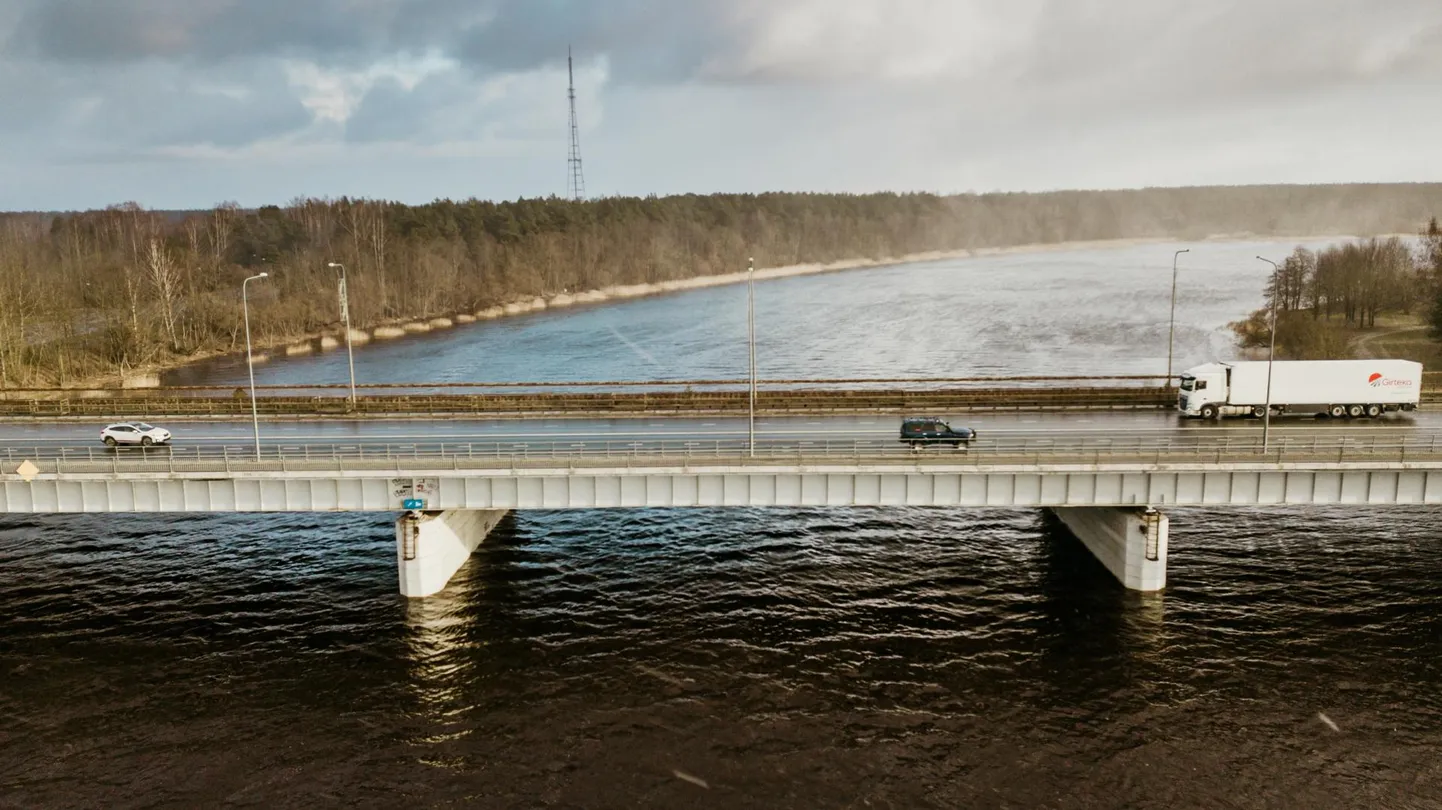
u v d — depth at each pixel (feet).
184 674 138.10
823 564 182.70
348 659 142.61
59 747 119.03
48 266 599.16
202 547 195.31
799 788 109.60
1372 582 168.66
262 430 226.99
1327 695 129.49
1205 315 601.21
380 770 113.80
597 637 149.89
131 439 206.69
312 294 614.34
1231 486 157.79
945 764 114.42
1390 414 225.97
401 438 209.67
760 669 138.72
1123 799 107.55
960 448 167.02
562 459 159.12
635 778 111.75
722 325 615.98
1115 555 171.83
